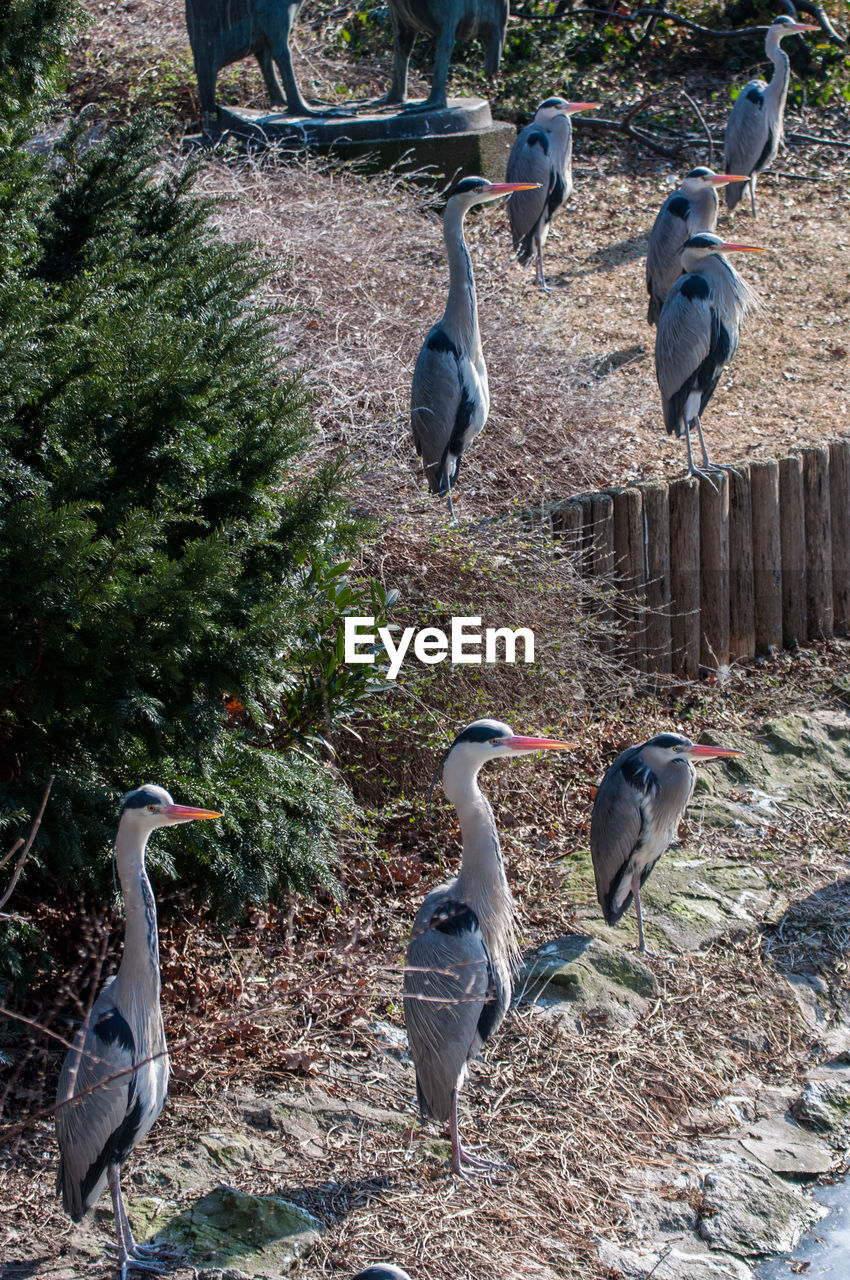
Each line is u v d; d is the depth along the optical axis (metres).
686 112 17.88
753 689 9.70
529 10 19.28
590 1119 5.69
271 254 11.05
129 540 4.85
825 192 16.17
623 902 6.81
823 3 20.08
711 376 9.93
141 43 16.59
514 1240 4.96
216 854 5.66
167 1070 4.76
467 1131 5.52
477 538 8.50
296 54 17.36
